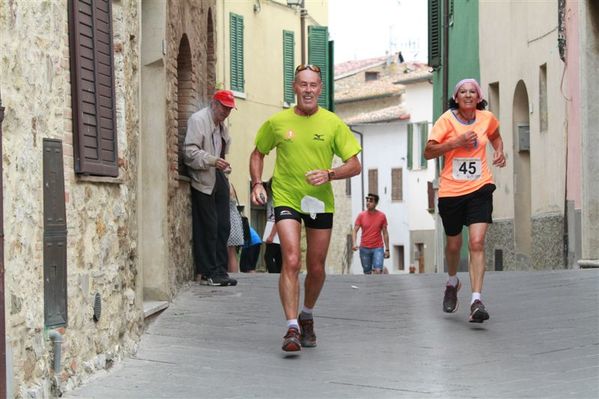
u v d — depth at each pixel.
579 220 22.03
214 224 16.97
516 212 27.77
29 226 8.54
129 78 11.71
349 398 8.96
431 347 11.41
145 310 12.88
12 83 8.21
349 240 78.50
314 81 11.03
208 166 16.59
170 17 15.59
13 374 8.03
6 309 7.95
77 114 9.66
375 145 76.44
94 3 10.23
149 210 14.61
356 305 14.79
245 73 40.94
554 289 16.02
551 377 9.70
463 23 33.78
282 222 10.98
